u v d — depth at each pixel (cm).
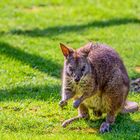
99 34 2433
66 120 1458
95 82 1406
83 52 1417
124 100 1454
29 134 1375
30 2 3012
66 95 1420
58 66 1973
